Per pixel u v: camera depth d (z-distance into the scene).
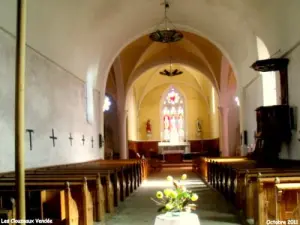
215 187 12.61
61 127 11.45
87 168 9.66
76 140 13.02
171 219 4.43
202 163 17.23
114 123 24.89
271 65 10.39
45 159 10.00
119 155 23.59
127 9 14.67
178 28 17.48
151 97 32.25
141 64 23.28
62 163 11.37
